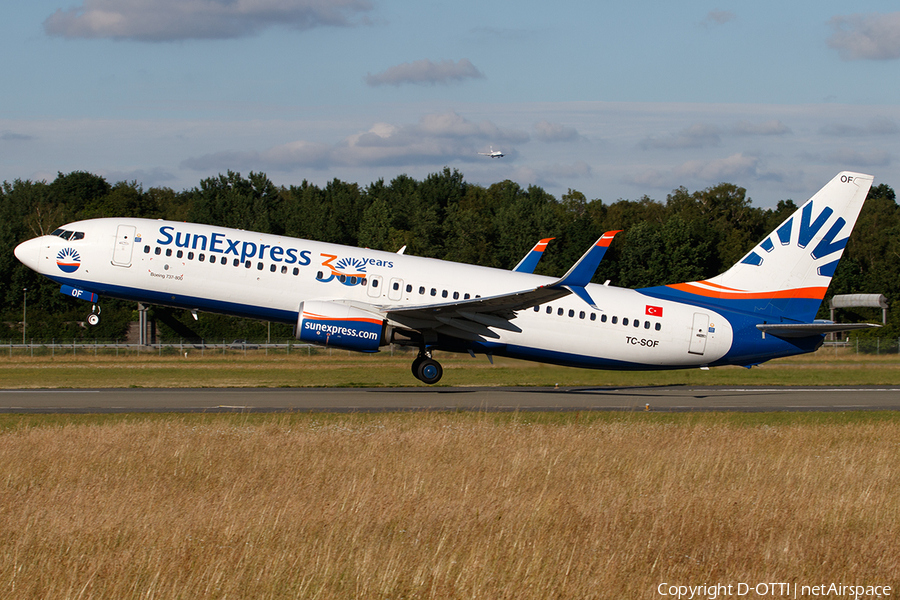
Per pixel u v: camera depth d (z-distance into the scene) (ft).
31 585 73.31
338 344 235.40
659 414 205.16
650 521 96.53
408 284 246.27
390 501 99.50
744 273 262.47
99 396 235.81
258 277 243.40
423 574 77.71
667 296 261.03
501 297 224.12
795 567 84.07
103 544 84.28
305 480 111.55
